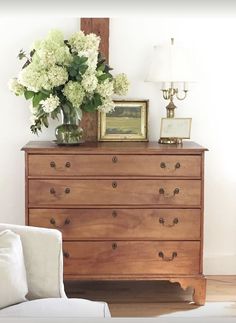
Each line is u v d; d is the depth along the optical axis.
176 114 3.76
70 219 3.24
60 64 3.13
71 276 3.27
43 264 2.10
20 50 3.47
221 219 3.85
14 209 3.74
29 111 3.67
